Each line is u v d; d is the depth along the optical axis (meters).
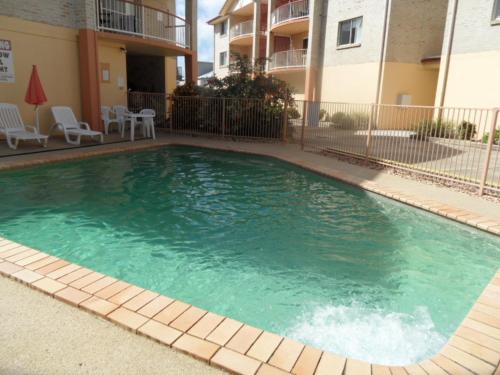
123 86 14.20
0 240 3.80
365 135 9.76
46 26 10.74
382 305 3.33
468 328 2.60
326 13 20.11
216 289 3.51
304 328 2.97
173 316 2.57
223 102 12.84
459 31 13.66
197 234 4.77
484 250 4.54
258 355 2.22
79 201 5.88
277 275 3.80
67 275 3.09
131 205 5.80
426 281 3.77
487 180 7.16
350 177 7.51
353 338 2.86
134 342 2.33
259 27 26.83
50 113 11.23
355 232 4.98
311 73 21.08
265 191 6.88
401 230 5.09
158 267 3.90
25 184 6.70
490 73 12.83
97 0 11.80
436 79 17.80
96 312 2.58
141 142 11.39
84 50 11.54
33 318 2.54
